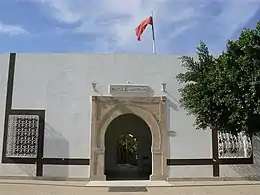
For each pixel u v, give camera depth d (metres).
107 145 23.12
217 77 10.84
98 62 18.59
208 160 18.08
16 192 14.36
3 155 18.03
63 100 18.33
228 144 18.11
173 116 18.28
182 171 17.92
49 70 18.58
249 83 10.06
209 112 11.30
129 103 18.28
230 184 16.78
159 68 18.61
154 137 18.11
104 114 18.17
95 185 16.44
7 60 18.69
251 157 18.27
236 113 10.34
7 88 18.45
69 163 17.84
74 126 18.12
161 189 15.51
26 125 18.16
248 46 10.32
